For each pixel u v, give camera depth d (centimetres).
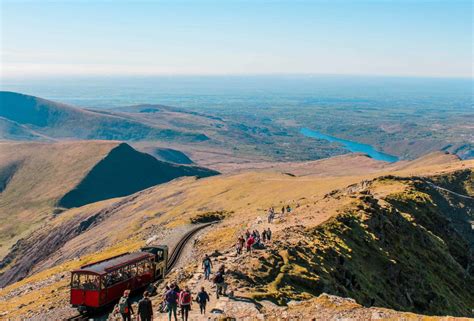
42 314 5162
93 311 4425
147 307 3095
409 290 5544
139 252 5334
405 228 7056
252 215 10531
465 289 6844
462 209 11669
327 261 4697
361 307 2894
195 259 6394
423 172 15800
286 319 2900
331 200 7825
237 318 3039
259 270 3962
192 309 3309
